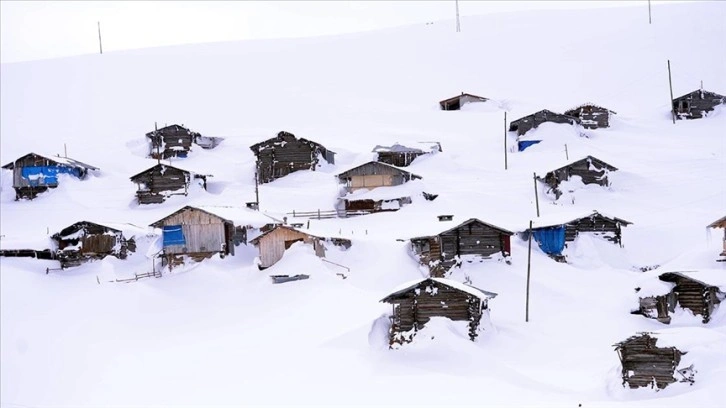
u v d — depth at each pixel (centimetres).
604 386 3055
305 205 6322
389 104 10162
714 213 5472
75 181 7025
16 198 6844
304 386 3175
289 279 4644
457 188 6381
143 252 5372
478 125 8669
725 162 6462
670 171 6381
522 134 7712
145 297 4603
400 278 4634
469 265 4588
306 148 7194
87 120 9856
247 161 7675
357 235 5438
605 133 7675
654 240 5191
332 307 4162
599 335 3762
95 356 3853
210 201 6475
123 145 8450
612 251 4938
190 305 4516
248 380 3309
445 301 3619
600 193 6006
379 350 3547
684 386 2866
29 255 5303
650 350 2986
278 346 3700
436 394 2961
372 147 7919
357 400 2961
